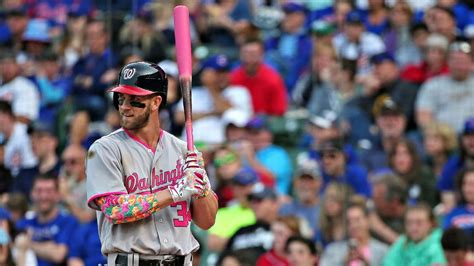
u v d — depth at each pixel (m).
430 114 43.53
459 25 48.88
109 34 48.50
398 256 35.16
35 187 37.50
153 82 18.45
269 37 52.56
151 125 18.78
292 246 34.56
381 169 40.19
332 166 39.44
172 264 18.64
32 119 47.66
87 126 43.50
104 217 18.64
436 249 34.22
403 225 37.25
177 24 19.36
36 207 37.78
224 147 40.38
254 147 41.44
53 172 37.91
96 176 18.28
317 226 37.34
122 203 17.95
